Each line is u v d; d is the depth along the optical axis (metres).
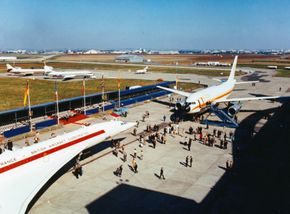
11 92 106.19
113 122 51.66
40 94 103.00
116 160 45.41
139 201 33.53
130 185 37.38
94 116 74.56
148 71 196.38
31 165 36.09
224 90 83.44
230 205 32.72
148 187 36.88
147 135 58.03
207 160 45.75
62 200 33.66
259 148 51.03
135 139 55.50
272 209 31.89
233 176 40.06
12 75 164.62
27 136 57.31
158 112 79.12
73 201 33.47
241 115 75.19
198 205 32.75
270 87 124.50
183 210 31.73
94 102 89.56
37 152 37.22
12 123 66.25
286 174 40.59
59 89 114.81
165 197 34.44
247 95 105.06
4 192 31.05
